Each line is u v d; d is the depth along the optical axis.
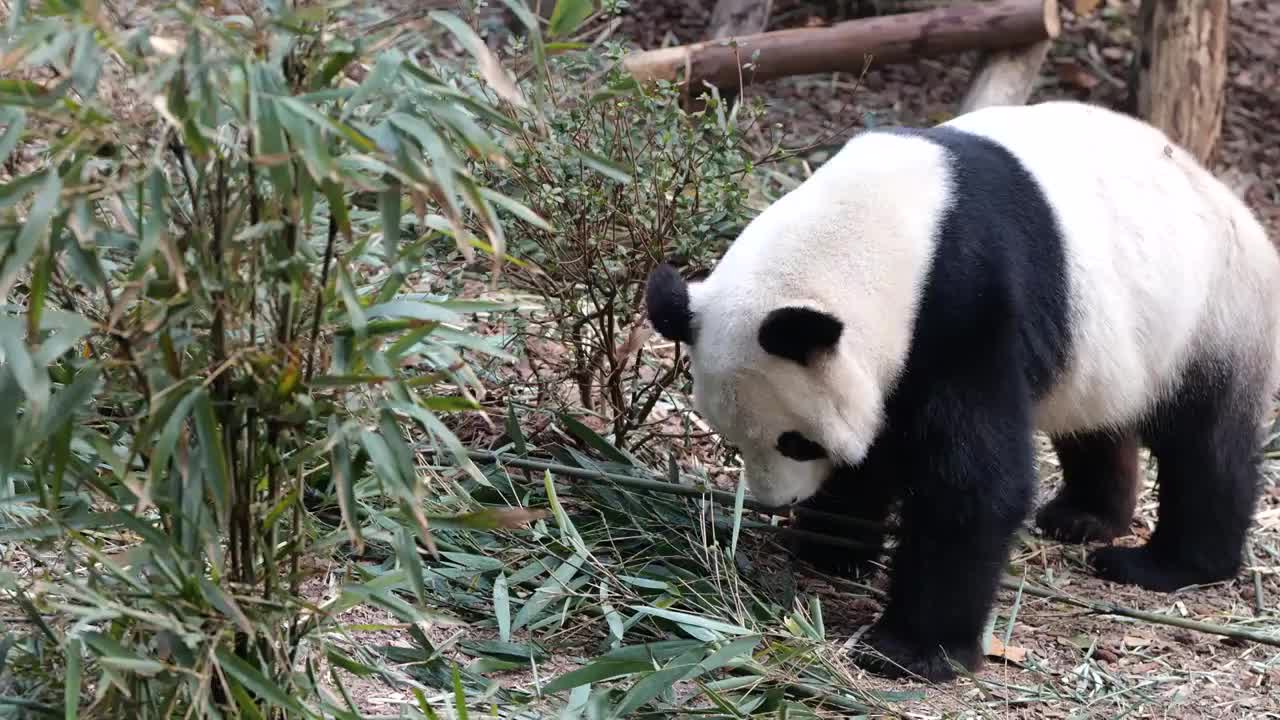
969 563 3.83
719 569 4.17
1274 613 4.38
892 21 7.43
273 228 2.42
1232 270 4.36
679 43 8.44
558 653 3.73
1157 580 4.55
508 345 4.91
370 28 2.55
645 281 4.72
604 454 4.55
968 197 3.82
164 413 2.47
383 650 3.50
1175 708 3.77
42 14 2.43
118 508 2.75
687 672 3.36
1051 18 7.45
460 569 3.94
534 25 2.61
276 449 2.66
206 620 2.60
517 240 4.70
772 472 3.75
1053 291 3.95
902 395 3.76
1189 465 4.46
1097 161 4.18
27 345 2.50
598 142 4.61
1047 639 4.15
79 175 2.33
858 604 4.28
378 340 2.67
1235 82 8.68
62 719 2.70
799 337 3.44
